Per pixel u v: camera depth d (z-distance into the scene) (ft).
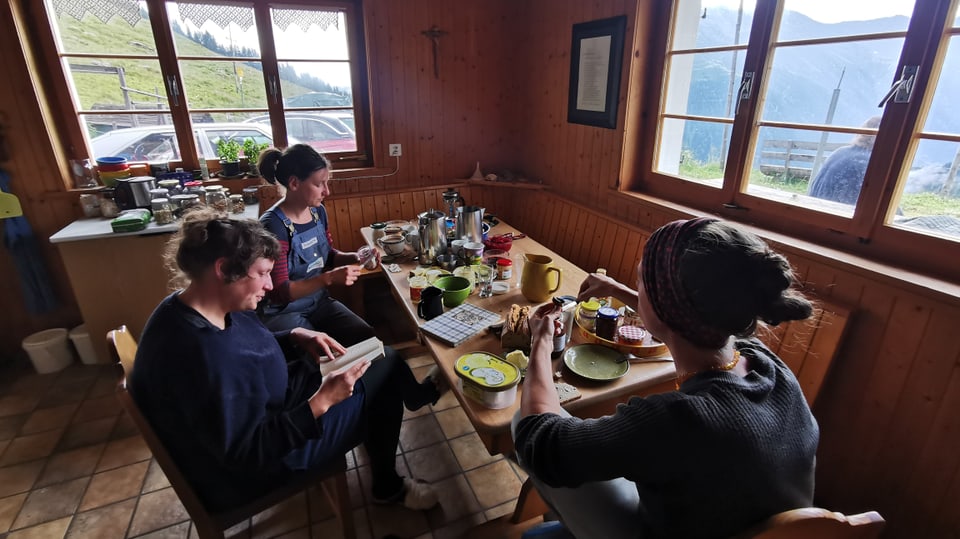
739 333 2.35
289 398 4.50
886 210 5.29
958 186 4.75
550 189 10.82
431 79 10.60
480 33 10.66
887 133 5.16
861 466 5.34
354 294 9.12
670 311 2.38
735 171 6.95
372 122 10.43
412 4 9.96
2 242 8.25
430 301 5.05
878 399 5.08
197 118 9.45
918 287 4.61
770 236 6.21
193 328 3.37
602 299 5.35
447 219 7.97
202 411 3.32
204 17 8.91
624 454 2.29
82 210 8.57
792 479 2.32
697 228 2.36
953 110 4.71
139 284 8.02
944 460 4.58
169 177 9.01
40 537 5.26
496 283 5.88
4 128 7.89
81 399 7.57
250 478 3.92
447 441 6.64
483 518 5.45
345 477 4.55
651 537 2.60
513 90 11.33
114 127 8.93
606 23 8.41
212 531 3.87
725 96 7.09
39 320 8.91
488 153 11.67
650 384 4.05
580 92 9.37
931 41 4.72
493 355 4.19
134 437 6.76
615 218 8.71
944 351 4.49
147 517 5.49
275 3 9.28
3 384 7.97
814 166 6.00
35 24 7.95
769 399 2.35
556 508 3.55
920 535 4.88
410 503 5.43
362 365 4.11
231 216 3.70
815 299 5.49
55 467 6.22
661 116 8.18
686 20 7.64
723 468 2.18
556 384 3.91
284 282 6.01
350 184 10.64
